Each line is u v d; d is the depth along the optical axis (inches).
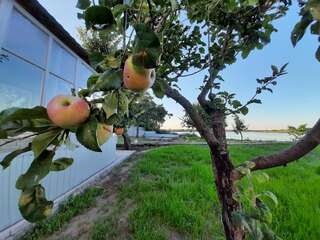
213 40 71.7
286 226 130.0
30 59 174.9
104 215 161.9
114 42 30.0
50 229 139.5
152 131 959.6
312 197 175.6
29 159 157.5
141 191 202.4
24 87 184.4
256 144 577.3
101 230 135.8
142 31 21.2
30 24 161.0
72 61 235.0
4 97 173.3
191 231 131.9
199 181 225.1
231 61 67.3
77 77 249.8
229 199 48.1
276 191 186.2
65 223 150.9
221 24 64.1
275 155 47.7
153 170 289.3
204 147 532.4
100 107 25.7
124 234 132.5
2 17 133.0
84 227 145.9
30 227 145.2
